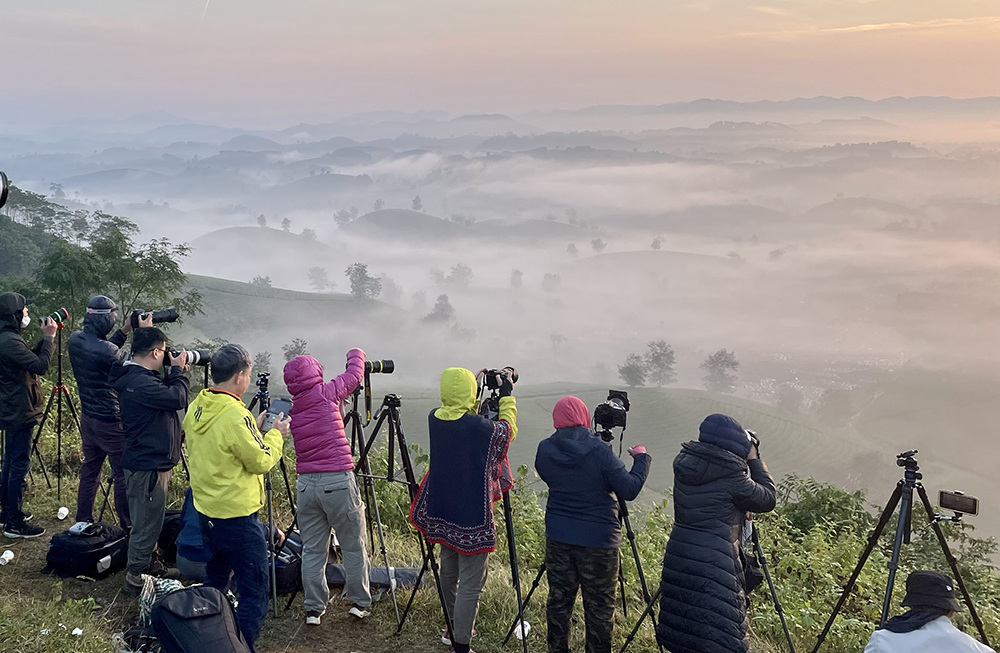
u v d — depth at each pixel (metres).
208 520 5.32
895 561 5.61
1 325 7.05
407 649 6.01
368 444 6.79
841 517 13.84
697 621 5.11
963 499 5.46
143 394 6.06
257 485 5.44
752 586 5.63
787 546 10.90
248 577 5.37
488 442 5.73
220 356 5.35
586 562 5.62
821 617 8.21
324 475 5.96
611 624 5.73
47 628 5.25
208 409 5.29
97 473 7.29
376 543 8.19
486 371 6.26
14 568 6.68
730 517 5.27
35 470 9.35
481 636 6.41
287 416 5.73
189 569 6.21
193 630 4.21
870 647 4.36
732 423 5.35
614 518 5.68
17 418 7.18
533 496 10.63
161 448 6.19
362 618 6.36
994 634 9.12
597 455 5.55
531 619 6.77
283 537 6.85
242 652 4.29
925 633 4.21
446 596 6.18
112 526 6.90
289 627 6.19
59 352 8.41
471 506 5.74
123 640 5.34
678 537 5.33
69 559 6.49
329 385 6.07
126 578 6.52
